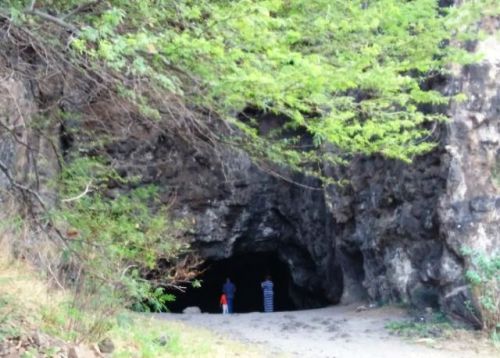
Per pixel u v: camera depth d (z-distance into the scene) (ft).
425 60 23.94
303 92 18.92
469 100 38.93
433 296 40.75
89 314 24.38
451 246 38.24
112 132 34.68
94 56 17.07
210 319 45.47
